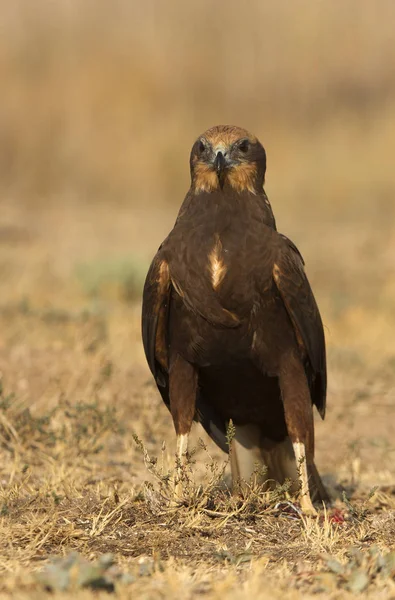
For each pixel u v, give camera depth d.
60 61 47.25
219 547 9.72
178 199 41.31
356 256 29.62
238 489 11.09
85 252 28.28
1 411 13.77
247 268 10.98
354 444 14.45
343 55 53.09
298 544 9.87
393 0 55.44
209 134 11.66
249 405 11.73
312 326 11.41
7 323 18.91
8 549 9.48
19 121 43.59
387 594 8.16
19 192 40.16
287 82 50.38
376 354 20.06
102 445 13.55
